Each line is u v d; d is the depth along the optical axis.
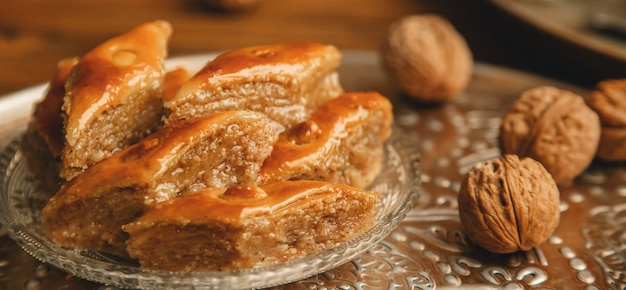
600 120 0.53
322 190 0.45
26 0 0.76
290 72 0.49
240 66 0.48
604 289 0.46
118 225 0.46
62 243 0.46
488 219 0.46
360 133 0.50
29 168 0.50
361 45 0.71
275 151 0.47
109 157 0.47
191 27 0.72
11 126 0.54
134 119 0.47
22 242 0.45
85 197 0.45
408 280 0.46
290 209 0.44
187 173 0.46
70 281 0.45
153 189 0.45
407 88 0.58
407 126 0.57
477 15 0.76
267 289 0.45
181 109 0.47
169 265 0.45
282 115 0.49
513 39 0.69
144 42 0.49
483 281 0.46
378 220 0.46
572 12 0.68
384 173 0.50
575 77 0.65
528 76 0.62
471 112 0.58
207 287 0.43
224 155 0.46
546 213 0.46
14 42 0.70
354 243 0.45
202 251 0.44
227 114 0.46
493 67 0.66
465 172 0.53
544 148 0.50
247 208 0.44
